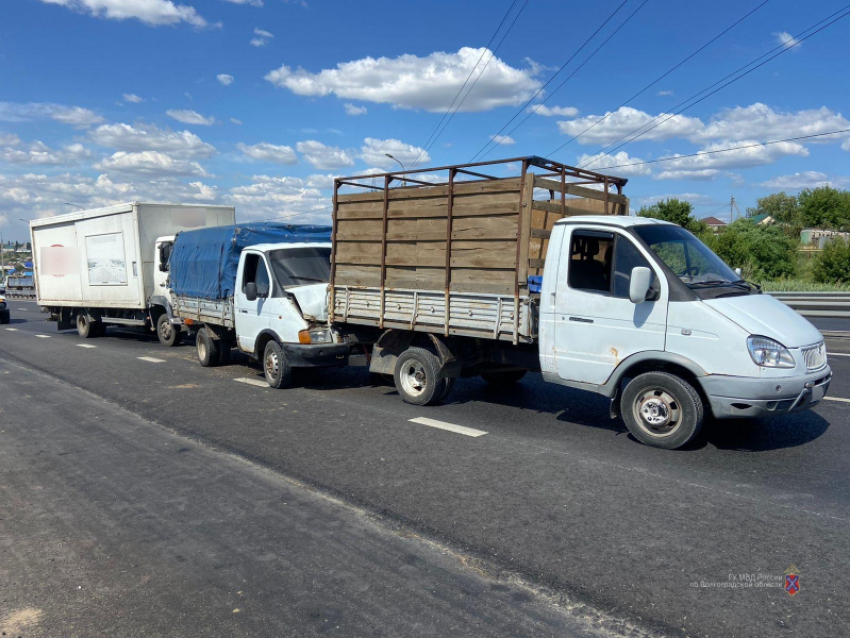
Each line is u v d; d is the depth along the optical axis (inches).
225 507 201.0
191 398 367.9
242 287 417.4
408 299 322.3
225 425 303.9
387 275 333.7
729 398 228.1
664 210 1784.0
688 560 157.2
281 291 387.9
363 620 135.7
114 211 641.0
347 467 236.2
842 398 320.2
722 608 136.2
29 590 152.6
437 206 304.5
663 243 251.6
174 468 241.4
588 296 256.7
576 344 261.7
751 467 223.9
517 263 273.0
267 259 399.5
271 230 455.5
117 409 345.1
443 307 305.1
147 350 600.4
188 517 193.6
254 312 405.1
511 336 278.7
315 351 369.1
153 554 169.3
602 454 243.6
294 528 183.6
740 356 224.8
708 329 230.4
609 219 259.6
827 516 181.2
